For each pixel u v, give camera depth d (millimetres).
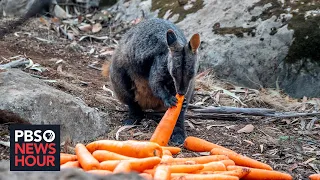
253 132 10133
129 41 9961
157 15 15672
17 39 14539
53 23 16078
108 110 10797
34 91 8773
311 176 7941
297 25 12930
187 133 9875
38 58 13352
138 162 7145
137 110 10281
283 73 12844
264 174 7707
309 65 12688
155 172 6914
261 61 12969
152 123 10273
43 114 8531
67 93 10422
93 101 11000
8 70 10008
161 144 8695
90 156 7535
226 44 13289
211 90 12469
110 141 7914
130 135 9555
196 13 14641
